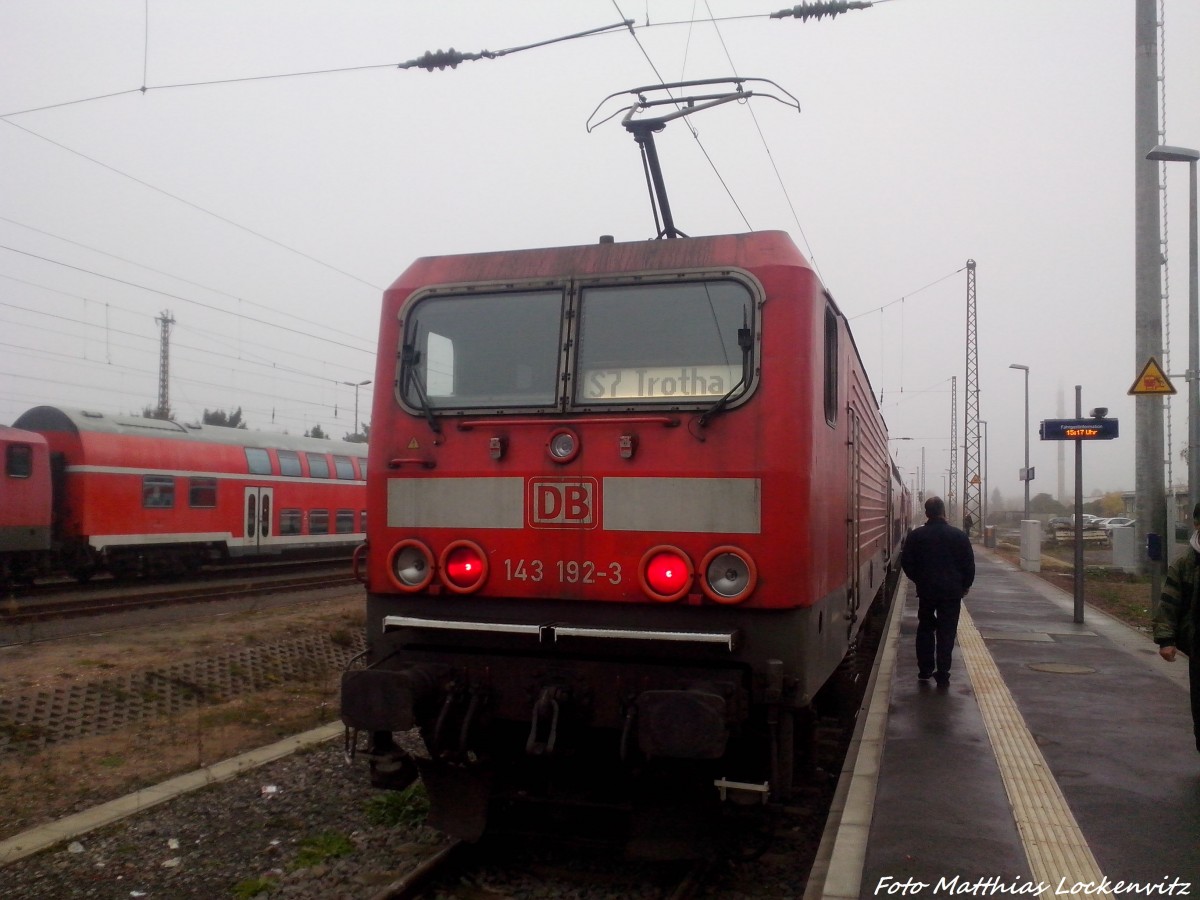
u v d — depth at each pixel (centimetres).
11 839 608
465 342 579
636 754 532
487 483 546
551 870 564
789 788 523
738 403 512
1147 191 1714
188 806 679
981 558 3453
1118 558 2441
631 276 553
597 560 524
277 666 1198
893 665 1055
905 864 487
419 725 546
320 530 2759
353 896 533
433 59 946
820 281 554
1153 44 1697
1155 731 752
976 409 4791
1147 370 1384
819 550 537
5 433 1866
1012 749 701
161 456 2223
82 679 968
